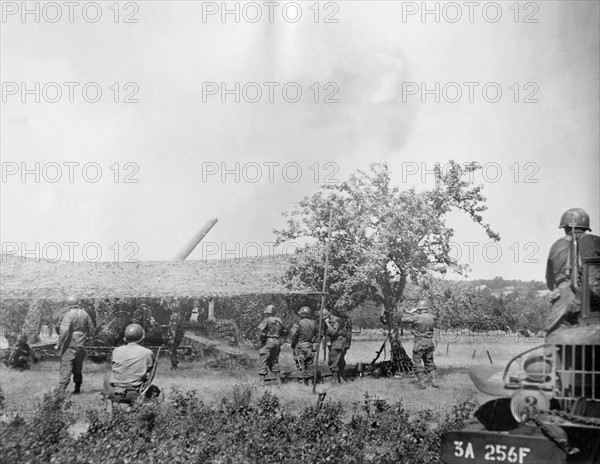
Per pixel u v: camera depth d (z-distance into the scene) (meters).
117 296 10.34
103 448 8.88
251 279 10.52
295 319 10.42
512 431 7.76
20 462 8.85
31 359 10.17
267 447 9.12
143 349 10.12
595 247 9.12
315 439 9.46
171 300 10.36
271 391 10.27
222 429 9.39
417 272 10.69
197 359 10.30
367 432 9.77
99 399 10.15
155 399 9.94
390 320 10.52
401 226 10.75
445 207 10.91
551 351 7.95
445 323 10.55
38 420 9.58
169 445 8.94
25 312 10.25
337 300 10.52
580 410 7.73
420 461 9.39
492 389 8.06
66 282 10.40
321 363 10.38
